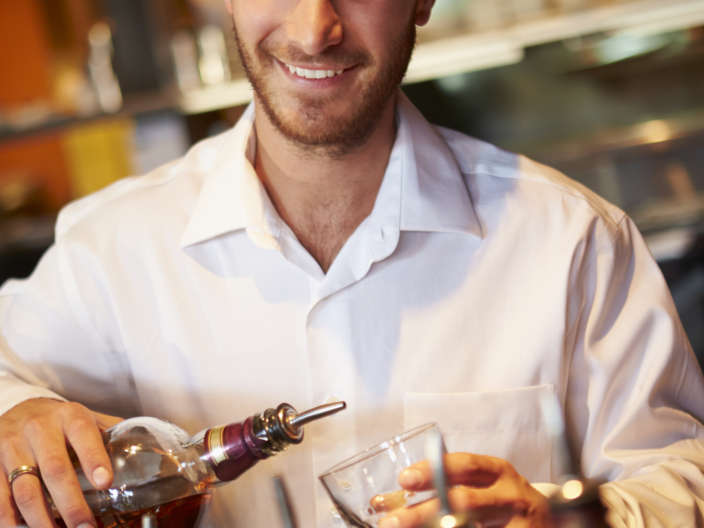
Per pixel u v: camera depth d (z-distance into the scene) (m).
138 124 2.66
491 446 1.02
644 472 0.95
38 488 0.81
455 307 1.03
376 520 0.73
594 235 1.05
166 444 0.80
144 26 2.67
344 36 0.87
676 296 2.38
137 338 1.07
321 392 1.03
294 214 1.04
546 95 2.64
